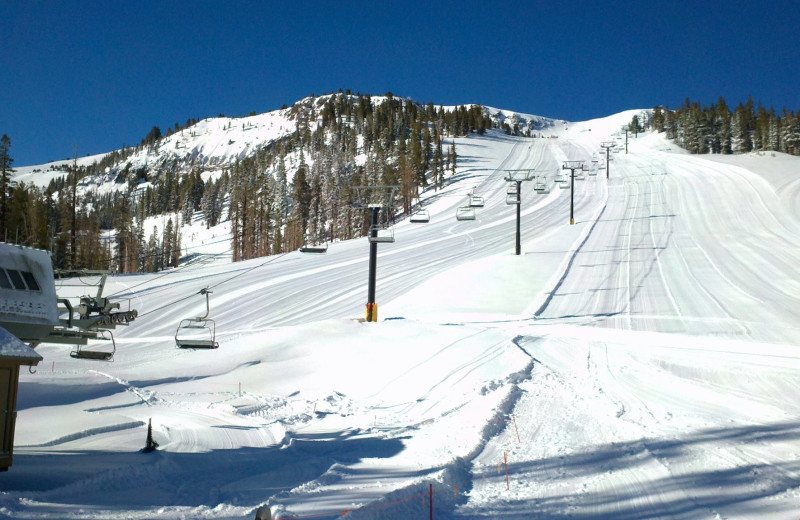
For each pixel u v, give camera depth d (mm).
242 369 27234
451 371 24234
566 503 9102
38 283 15367
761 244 50125
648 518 8359
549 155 142500
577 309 36344
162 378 26359
